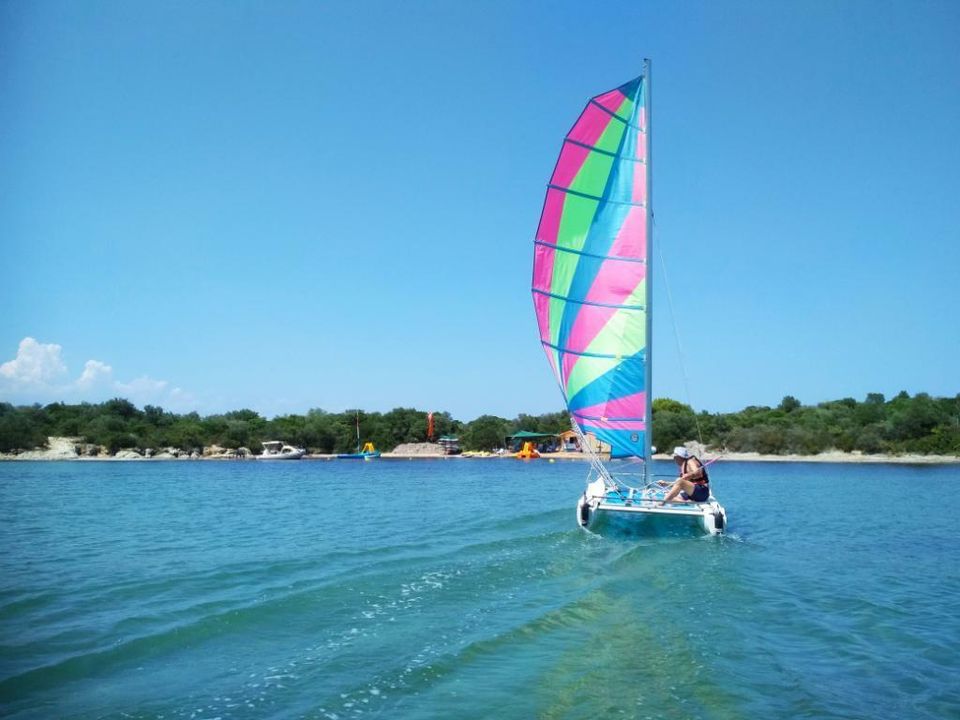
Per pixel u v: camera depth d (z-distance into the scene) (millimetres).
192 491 38500
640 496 18359
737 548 16391
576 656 8102
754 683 7371
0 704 6586
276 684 7137
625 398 18484
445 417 122062
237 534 19438
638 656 8148
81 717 6277
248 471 66562
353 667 7648
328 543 17312
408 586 11805
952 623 10156
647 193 18422
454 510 26266
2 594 11492
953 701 7023
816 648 8805
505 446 110562
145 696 6816
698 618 9969
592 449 19172
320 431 110250
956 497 33969
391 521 22500
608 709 6559
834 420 86875
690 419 66062
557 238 18922
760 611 10570
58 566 14219
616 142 18562
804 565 14781
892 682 7562
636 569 13359
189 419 111312
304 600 10773
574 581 12242
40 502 31047
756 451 79750
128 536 19141
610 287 18578
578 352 18922
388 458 106000
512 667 7703
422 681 7227
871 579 13469
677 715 6457
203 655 8133
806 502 31281
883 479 49219
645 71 18641
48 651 8281
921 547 17922
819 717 6508
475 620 9609
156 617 9883
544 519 22094
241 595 11312
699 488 17188
